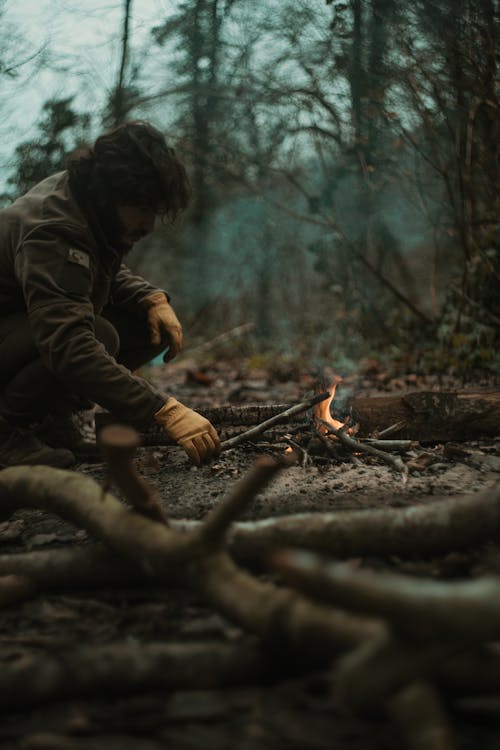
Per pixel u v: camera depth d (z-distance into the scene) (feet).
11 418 9.81
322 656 3.81
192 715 3.96
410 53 16.76
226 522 4.43
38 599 5.85
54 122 18.99
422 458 9.45
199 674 4.17
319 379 11.01
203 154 23.99
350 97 19.16
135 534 4.93
